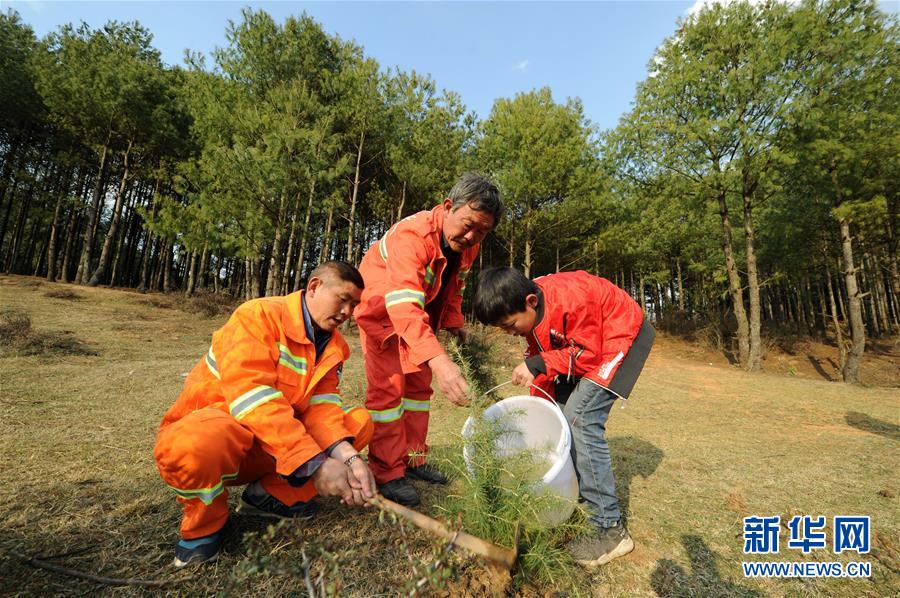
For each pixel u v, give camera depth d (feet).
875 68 36.22
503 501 5.46
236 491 7.25
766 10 39.19
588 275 7.01
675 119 42.04
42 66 59.57
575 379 7.68
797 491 8.52
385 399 7.24
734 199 51.85
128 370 17.51
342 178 46.47
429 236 7.25
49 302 40.09
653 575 5.65
